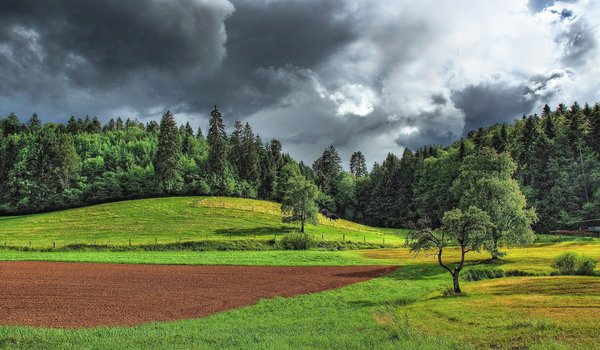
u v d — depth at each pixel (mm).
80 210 107188
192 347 15750
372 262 54844
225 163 145000
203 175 140875
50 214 106375
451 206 124562
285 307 28062
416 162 153125
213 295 32250
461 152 129500
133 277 40344
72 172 133375
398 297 30875
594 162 110312
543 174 117250
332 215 122500
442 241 33812
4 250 60969
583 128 125000
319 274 44125
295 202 88625
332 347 15734
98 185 129000
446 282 38812
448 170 128500
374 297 31359
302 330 20031
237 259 54344
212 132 145000
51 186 127188
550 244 72125
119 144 158500
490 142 137875
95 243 66438
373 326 20469
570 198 107250
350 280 40031
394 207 148125
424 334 17969
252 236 80188
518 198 54031
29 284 35312
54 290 33031
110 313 25750
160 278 40062
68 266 47031
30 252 59312
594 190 106312
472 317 21312
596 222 97188
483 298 27438
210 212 103625
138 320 23969
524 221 51875
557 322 18516
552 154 119562
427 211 131875
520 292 29062
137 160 149125
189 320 23703
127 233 81125
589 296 25594
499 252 51156
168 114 134875
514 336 16812
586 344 15133
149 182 131500
